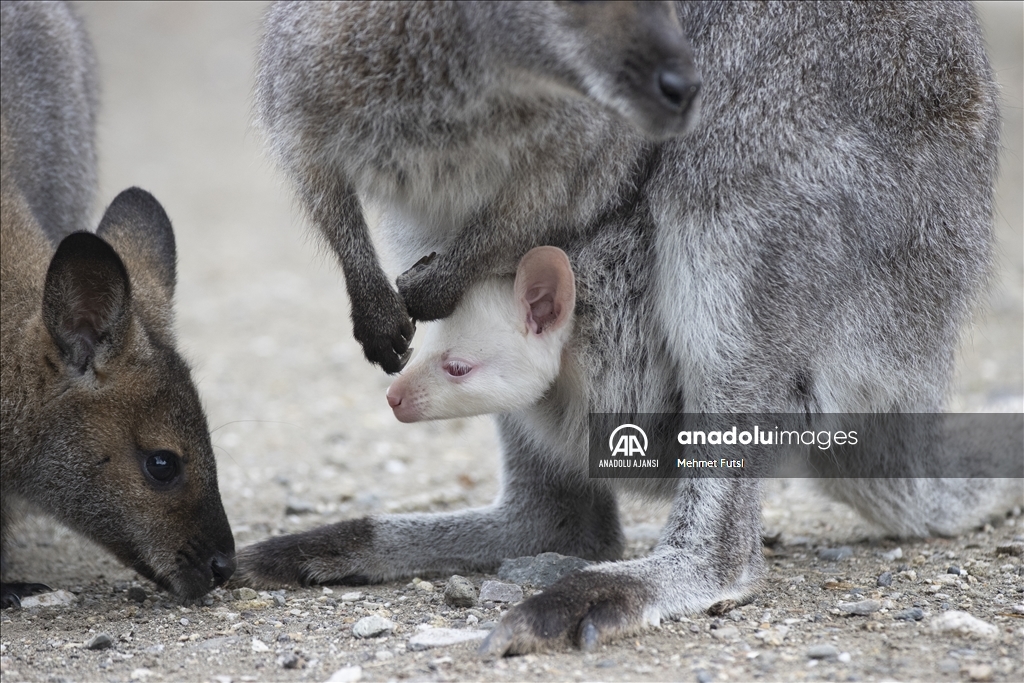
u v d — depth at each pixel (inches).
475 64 291.9
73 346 341.4
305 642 290.8
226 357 733.3
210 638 298.7
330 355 738.2
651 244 330.6
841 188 322.3
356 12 298.7
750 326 317.4
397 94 300.4
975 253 354.3
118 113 1496.1
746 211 317.7
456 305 326.0
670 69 272.5
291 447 567.2
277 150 331.0
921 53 331.9
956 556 360.8
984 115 348.8
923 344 349.4
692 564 303.7
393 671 263.9
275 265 973.2
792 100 320.8
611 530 380.8
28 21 446.3
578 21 276.2
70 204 474.6
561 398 344.8
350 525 362.0
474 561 370.6
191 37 1790.1
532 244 327.3
